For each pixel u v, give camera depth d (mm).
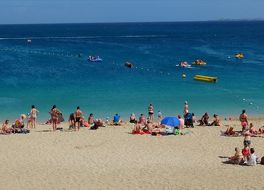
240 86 58531
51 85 57219
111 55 100312
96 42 148875
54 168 22312
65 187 19266
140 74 69000
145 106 45562
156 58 94875
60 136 30219
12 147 26906
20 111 42812
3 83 58250
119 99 48844
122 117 40875
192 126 34094
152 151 26438
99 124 34219
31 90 53500
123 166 22875
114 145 27828
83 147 27156
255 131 31656
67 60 88125
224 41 159375
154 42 151625
